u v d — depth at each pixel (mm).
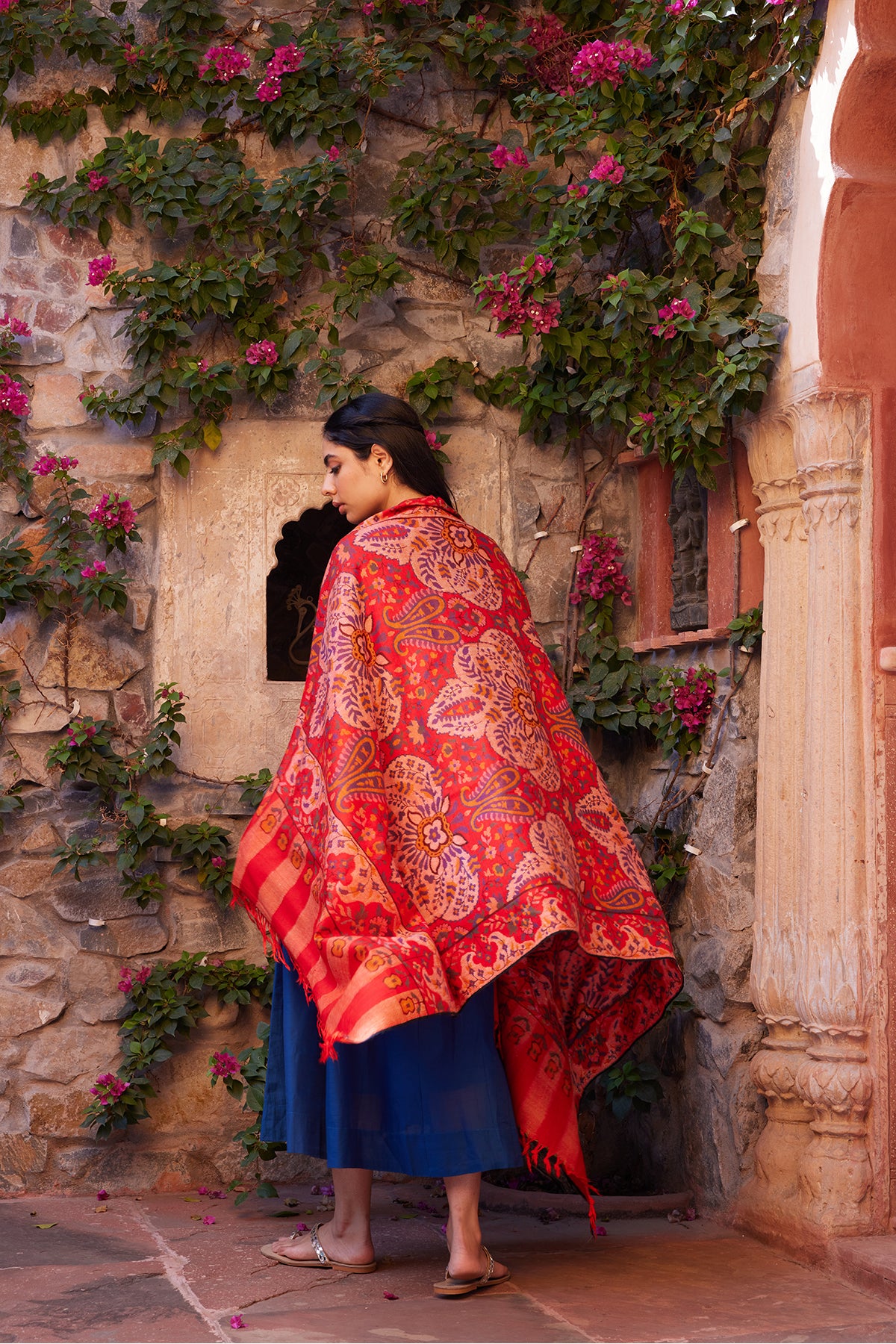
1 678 3561
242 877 2580
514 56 3781
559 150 3662
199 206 3652
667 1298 2422
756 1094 3008
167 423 3697
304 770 2514
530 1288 2480
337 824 2305
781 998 2881
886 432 2822
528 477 3865
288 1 3797
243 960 3584
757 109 3057
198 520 3676
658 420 3293
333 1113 2436
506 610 2623
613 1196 3248
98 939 3500
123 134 3711
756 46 3068
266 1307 2328
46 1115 3420
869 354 2832
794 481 2980
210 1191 3410
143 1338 2141
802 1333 2209
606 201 3408
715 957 3150
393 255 3703
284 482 3723
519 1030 2537
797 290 2914
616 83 3311
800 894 2865
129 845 3484
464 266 3773
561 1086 2539
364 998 2182
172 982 3508
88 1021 3471
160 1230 2982
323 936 2260
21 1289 2453
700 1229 3027
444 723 2412
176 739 3529
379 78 3664
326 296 3783
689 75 3148
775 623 3010
